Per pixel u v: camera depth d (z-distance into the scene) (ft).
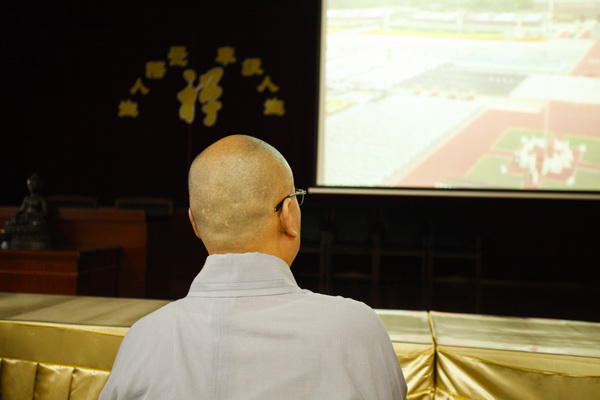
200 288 2.37
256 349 2.17
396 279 19.17
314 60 20.47
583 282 18.74
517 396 3.09
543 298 15.85
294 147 20.62
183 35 21.18
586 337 3.48
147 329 2.31
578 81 18.03
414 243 17.97
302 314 2.23
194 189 2.42
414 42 19.02
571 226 18.80
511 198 19.11
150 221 11.09
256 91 20.83
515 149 18.47
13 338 3.64
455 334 3.52
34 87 22.00
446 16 18.78
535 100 18.30
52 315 3.83
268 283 2.32
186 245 17.44
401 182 19.21
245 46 20.86
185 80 21.18
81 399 3.49
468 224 17.74
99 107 21.68
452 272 19.07
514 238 19.16
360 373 2.14
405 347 3.31
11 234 9.75
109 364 3.50
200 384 2.15
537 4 18.16
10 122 22.17
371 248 18.07
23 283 9.34
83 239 11.08
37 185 10.14
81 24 21.71
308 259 19.52
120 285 10.87
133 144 21.49
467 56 18.72
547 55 18.17
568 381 3.04
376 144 19.36
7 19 22.00
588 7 17.87
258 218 2.37
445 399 3.22
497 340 3.39
